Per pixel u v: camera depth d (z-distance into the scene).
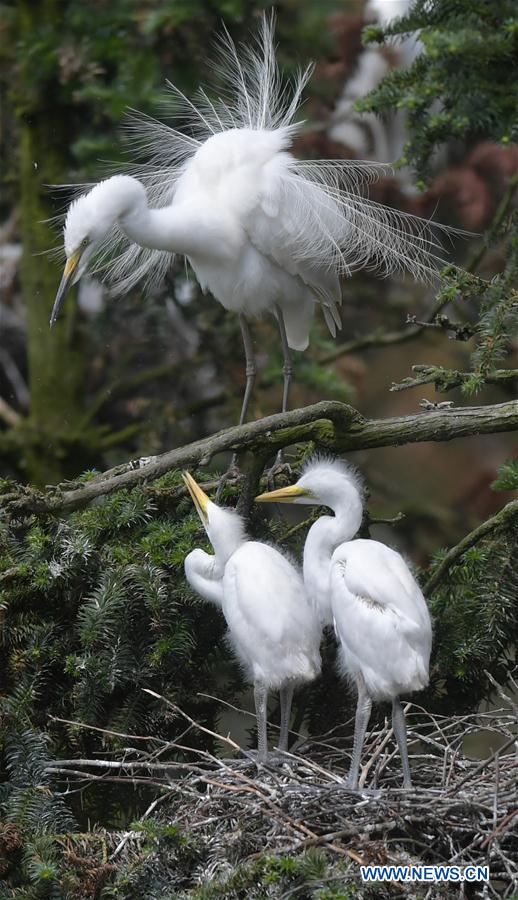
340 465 7.14
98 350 13.12
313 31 11.65
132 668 6.84
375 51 11.97
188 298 12.84
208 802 6.00
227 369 11.97
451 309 12.79
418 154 6.96
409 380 7.35
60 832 6.20
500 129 6.75
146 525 7.41
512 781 5.96
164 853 5.79
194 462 6.93
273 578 6.48
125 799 7.01
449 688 7.64
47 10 12.48
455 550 7.40
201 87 10.38
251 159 8.88
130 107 10.23
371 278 13.02
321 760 6.79
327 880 5.19
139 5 11.24
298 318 9.55
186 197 8.91
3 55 12.76
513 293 7.23
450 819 5.79
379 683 6.01
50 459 12.60
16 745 6.36
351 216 8.87
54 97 12.38
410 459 14.61
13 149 13.45
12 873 6.01
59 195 12.44
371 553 6.23
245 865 5.39
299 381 11.58
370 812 5.79
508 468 7.62
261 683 6.41
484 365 7.08
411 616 6.00
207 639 7.38
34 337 12.85
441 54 6.50
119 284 9.82
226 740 6.51
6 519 7.09
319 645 6.75
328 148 11.59
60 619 7.06
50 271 12.76
